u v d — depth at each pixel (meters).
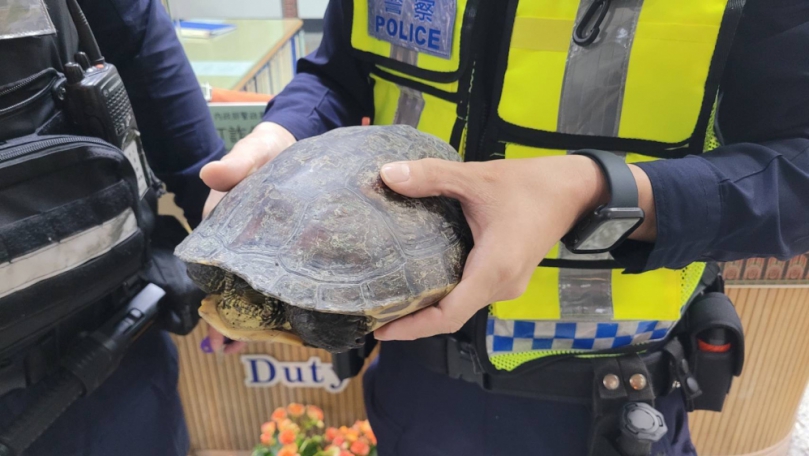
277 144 0.43
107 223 0.37
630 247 0.34
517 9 0.36
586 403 0.42
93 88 0.36
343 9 0.45
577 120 0.37
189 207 0.54
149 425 0.46
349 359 0.53
